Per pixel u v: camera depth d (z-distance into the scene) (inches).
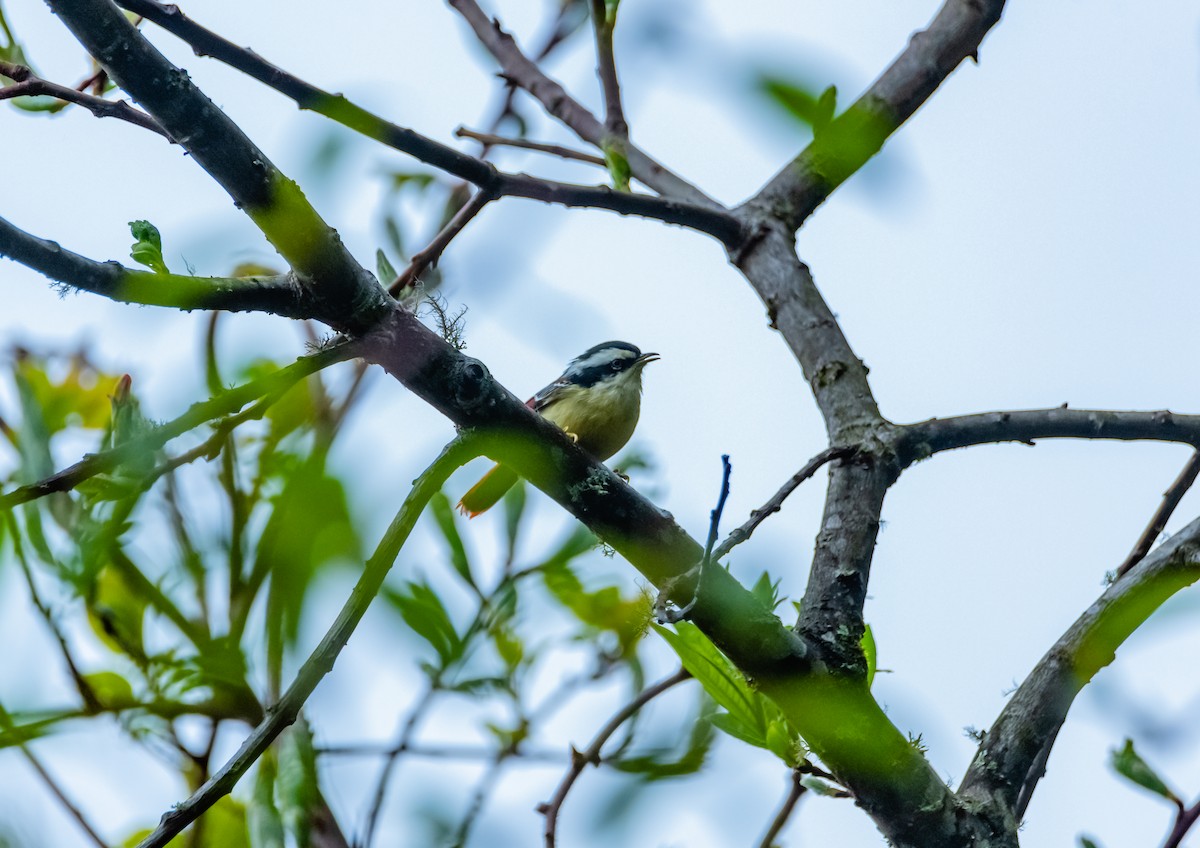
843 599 301.6
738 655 286.5
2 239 217.2
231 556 256.8
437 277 360.8
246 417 253.1
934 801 288.8
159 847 227.5
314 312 255.6
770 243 400.5
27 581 243.6
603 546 306.0
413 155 324.5
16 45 303.7
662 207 382.0
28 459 254.1
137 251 236.1
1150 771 296.4
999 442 344.2
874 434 336.8
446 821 268.2
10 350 318.3
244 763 232.7
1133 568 315.6
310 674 238.2
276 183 241.8
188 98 233.0
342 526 177.9
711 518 267.4
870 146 219.8
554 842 295.0
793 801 307.0
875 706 292.0
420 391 268.5
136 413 245.6
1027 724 305.9
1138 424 348.2
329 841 262.7
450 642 275.7
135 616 257.4
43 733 235.6
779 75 179.5
